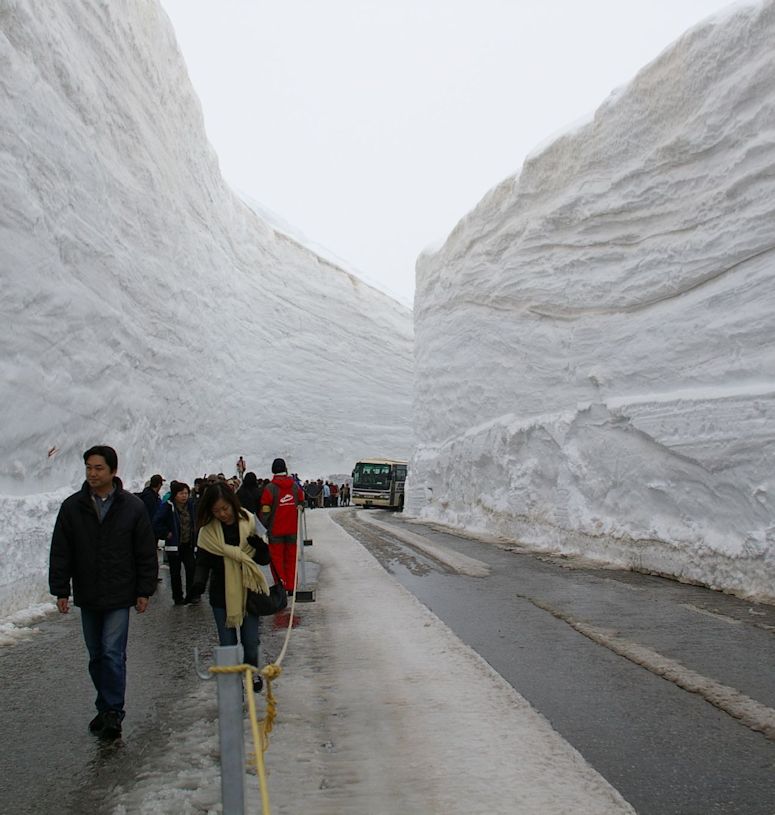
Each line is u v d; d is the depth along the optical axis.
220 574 4.75
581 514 11.83
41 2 11.59
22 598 7.81
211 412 25.83
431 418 22.36
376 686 4.90
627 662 5.34
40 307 9.95
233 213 34.91
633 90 11.62
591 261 12.59
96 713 4.63
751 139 9.27
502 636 6.21
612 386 11.45
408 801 3.25
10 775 3.69
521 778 3.43
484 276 17.75
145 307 17.05
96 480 4.30
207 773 3.63
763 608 7.20
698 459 8.86
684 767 3.53
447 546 13.69
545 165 14.69
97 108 14.17
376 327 46.16
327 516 24.45
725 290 9.34
